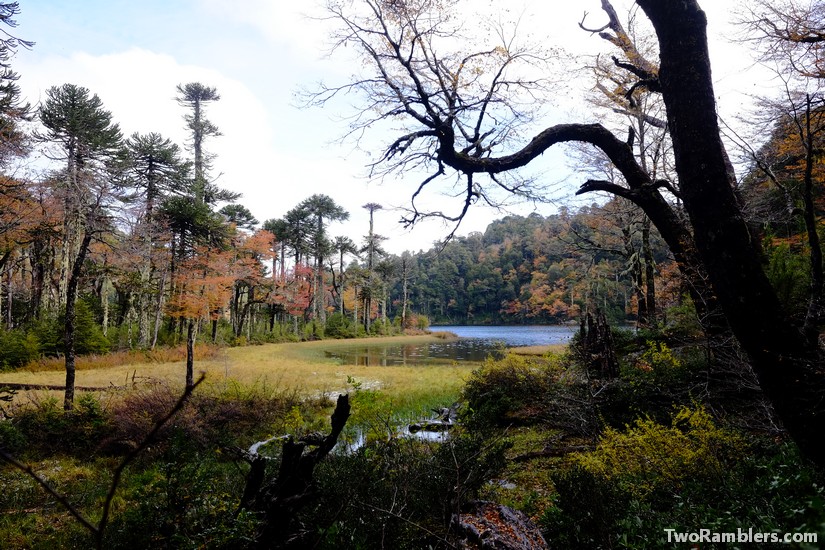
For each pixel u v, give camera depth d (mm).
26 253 27234
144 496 3207
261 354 28391
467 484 4043
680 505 3451
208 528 2939
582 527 3439
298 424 7742
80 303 22688
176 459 3447
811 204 4176
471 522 3836
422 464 4191
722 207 4109
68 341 9164
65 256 23719
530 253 79625
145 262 19281
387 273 55562
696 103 4262
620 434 5160
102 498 5910
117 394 11555
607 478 4102
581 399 6648
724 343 6094
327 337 47656
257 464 3232
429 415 10047
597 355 7512
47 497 6086
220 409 9367
